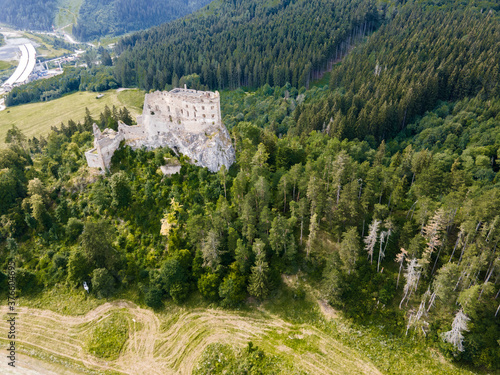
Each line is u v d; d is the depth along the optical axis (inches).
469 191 3757.4
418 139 6097.4
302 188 3821.4
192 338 3117.6
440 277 2758.4
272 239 3361.2
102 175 4648.1
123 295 3558.1
